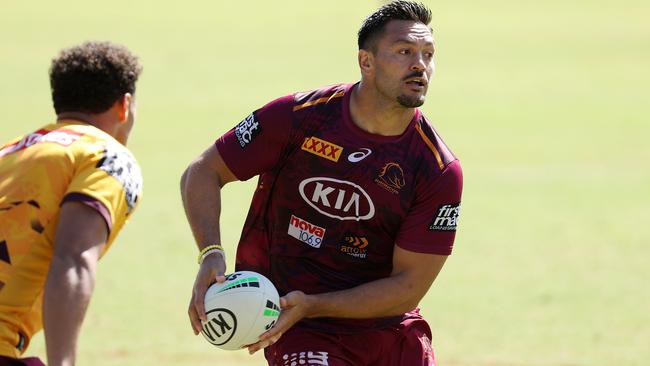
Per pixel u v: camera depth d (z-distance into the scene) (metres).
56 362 15.02
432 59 19.34
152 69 110.44
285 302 18.61
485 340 32.75
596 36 146.88
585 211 53.56
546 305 36.97
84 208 15.76
